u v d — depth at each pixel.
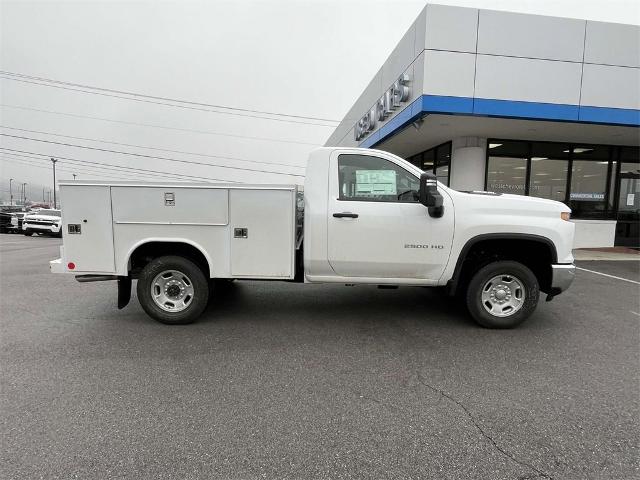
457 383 3.56
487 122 10.41
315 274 4.99
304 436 2.76
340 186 4.85
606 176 13.33
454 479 2.36
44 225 20.52
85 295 6.62
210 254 4.87
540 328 5.06
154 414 3.01
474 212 4.81
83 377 3.60
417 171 4.86
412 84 10.18
